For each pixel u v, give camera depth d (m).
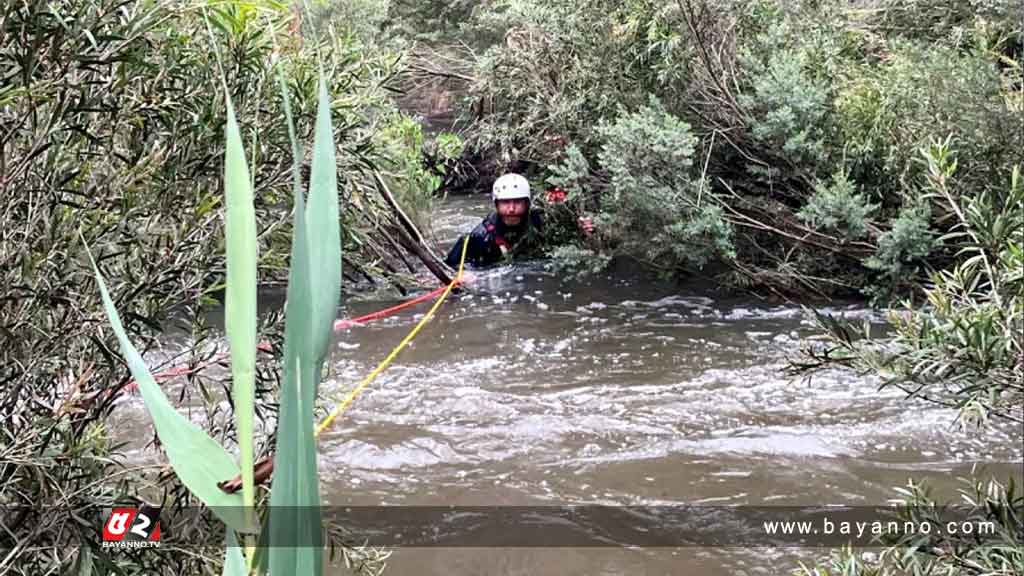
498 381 3.51
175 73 1.15
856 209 4.47
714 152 5.27
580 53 5.60
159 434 0.33
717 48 5.16
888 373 1.31
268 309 1.42
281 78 0.33
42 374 1.07
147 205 1.10
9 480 0.97
